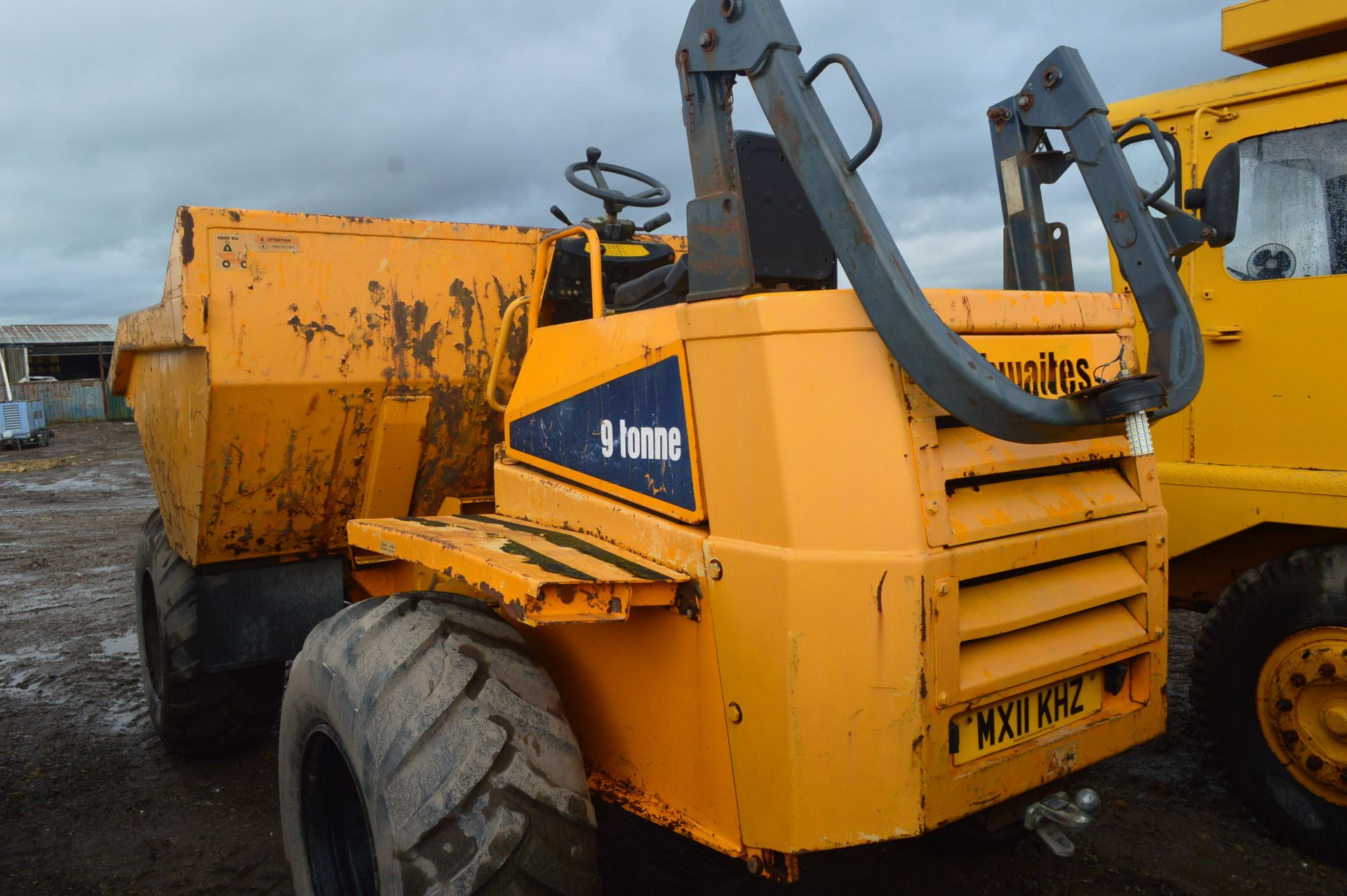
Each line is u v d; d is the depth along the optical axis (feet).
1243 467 12.20
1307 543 12.56
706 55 7.13
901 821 6.57
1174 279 8.26
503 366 12.28
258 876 11.30
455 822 6.92
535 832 7.00
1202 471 12.41
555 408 9.05
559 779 7.34
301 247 11.03
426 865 6.84
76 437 89.15
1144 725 8.30
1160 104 13.24
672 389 7.50
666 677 7.73
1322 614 11.05
